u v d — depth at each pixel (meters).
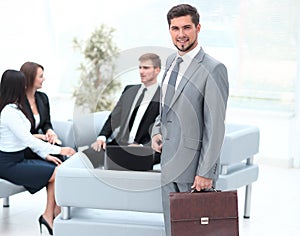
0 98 4.76
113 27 7.55
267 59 7.06
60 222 3.99
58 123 5.35
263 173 6.75
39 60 7.56
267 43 7.03
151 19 7.43
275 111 7.09
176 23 3.36
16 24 7.15
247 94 7.19
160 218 4.02
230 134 4.76
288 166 7.02
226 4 7.09
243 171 4.95
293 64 6.98
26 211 5.28
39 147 4.83
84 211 4.15
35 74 5.04
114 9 7.53
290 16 6.89
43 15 7.57
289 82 7.01
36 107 5.16
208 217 3.42
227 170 4.88
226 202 3.43
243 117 7.18
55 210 4.74
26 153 4.89
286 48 6.97
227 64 7.21
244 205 5.20
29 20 7.34
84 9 7.62
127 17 7.50
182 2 7.25
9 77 4.73
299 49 6.87
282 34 6.96
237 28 7.10
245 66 7.15
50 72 7.75
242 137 4.87
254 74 7.13
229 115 7.22
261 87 7.13
